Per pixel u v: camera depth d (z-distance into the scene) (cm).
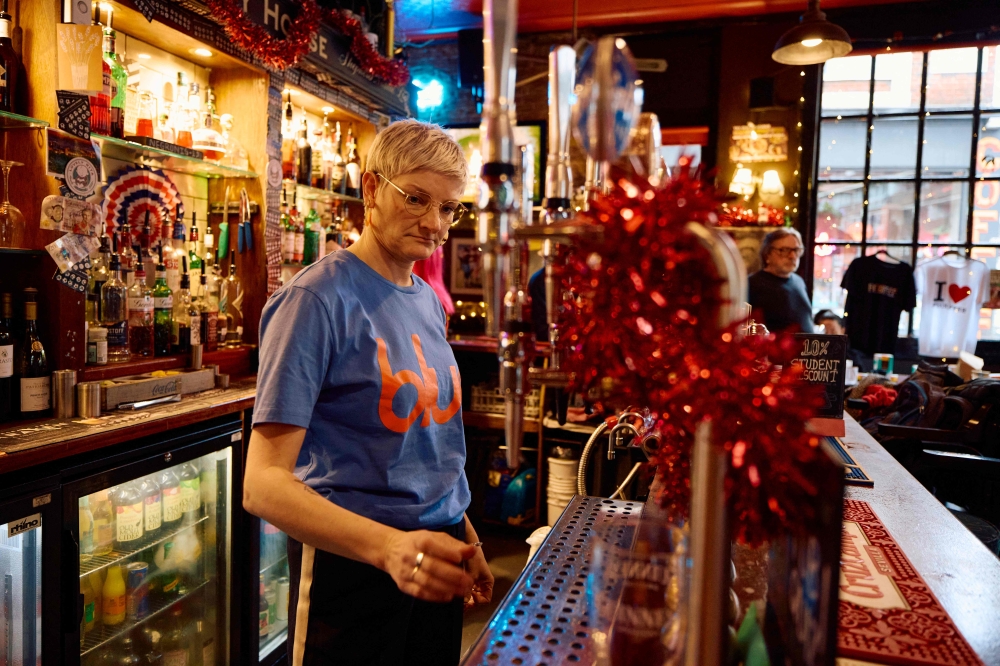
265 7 266
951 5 419
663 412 75
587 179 90
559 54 78
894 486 142
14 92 196
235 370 284
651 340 71
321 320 122
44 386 200
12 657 173
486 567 149
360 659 131
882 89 446
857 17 433
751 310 114
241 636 251
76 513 179
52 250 199
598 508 132
